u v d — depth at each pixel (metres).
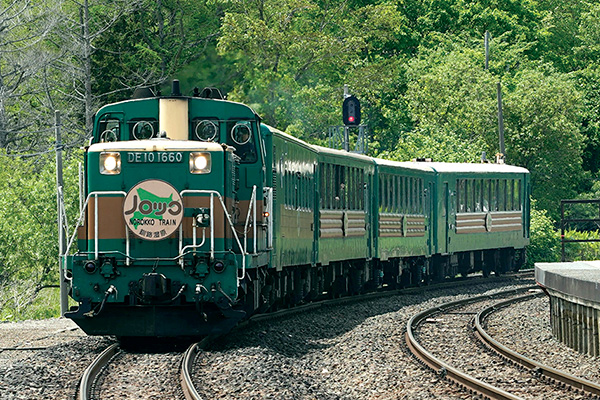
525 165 160.25
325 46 132.12
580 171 168.25
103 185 42.97
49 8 127.38
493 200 95.50
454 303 66.75
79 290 42.62
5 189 95.50
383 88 157.88
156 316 42.91
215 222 43.03
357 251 70.19
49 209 89.94
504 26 187.50
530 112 153.50
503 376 38.06
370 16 150.75
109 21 139.25
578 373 39.72
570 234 136.38
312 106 128.50
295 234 55.62
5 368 37.22
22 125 125.50
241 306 45.97
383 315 59.50
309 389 34.41
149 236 42.06
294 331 50.62
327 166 63.50
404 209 79.88
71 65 126.19
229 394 32.47
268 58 127.19
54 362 38.19
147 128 46.31
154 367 37.03
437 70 158.75
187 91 100.19
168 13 146.62
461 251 90.31
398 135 173.25
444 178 87.19
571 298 46.72
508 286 85.06
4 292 89.12
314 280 63.12
